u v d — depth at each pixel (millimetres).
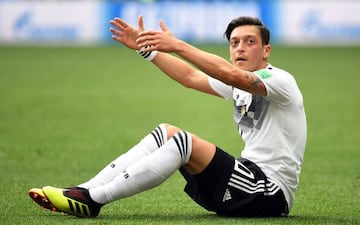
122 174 20234
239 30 21094
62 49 99750
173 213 22297
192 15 102562
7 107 52406
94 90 63000
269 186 20438
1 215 21609
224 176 20219
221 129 44312
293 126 20812
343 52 97062
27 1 105812
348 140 40469
